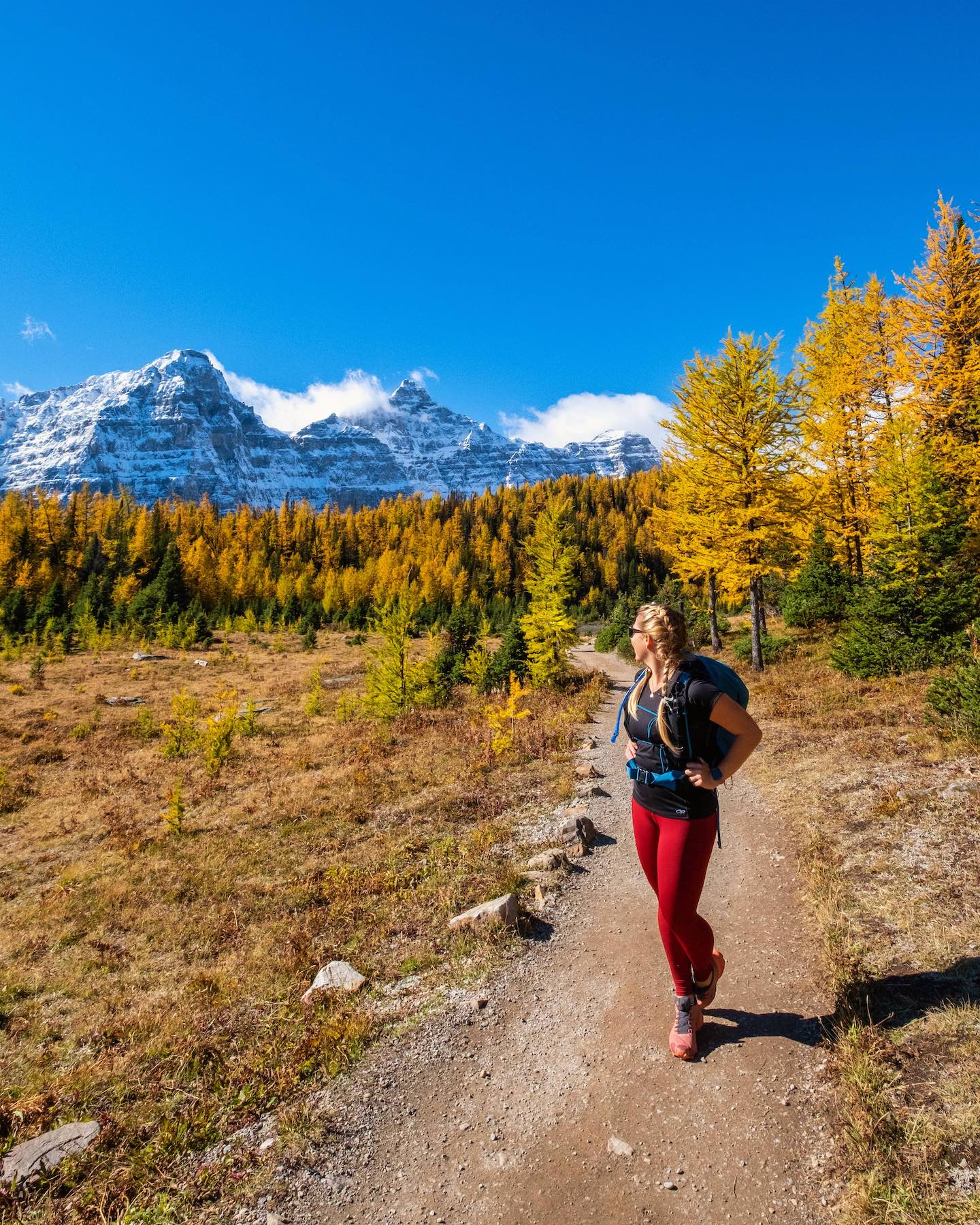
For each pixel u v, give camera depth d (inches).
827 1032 135.6
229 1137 131.3
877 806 259.6
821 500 727.7
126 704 1047.0
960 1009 130.3
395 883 270.8
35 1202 120.4
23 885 370.9
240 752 675.4
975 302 620.7
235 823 422.3
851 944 165.3
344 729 756.6
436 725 681.0
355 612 2655.0
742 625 1331.2
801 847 242.7
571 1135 118.7
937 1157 99.5
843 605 836.6
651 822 123.0
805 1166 105.8
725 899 211.5
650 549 5027.1
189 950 255.1
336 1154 121.0
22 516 3548.2
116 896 323.3
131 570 3235.7
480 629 1254.9
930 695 360.8
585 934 201.6
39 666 1258.6
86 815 504.7
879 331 764.6
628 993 163.9
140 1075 166.1
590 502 6402.6
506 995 170.7
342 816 397.7
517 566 5054.1
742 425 723.4
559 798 365.7
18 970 256.1
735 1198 101.7
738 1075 128.3
